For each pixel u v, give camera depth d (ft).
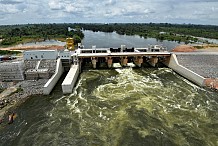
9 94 144.77
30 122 114.11
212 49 336.49
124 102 138.31
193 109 128.98
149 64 255.70
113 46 402.93
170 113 123.54
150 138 99.60
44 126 110.22
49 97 146.30
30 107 131.03
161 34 633.61
